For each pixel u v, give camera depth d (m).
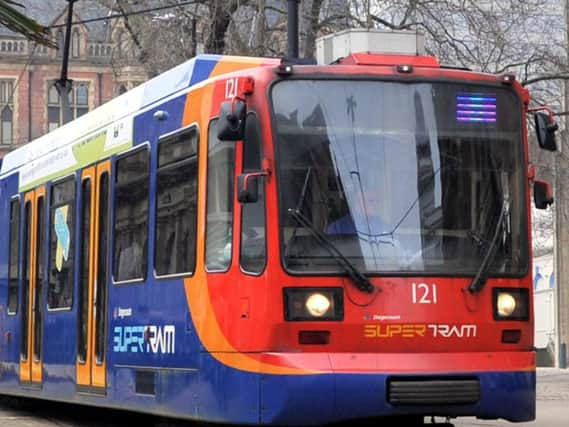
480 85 16.95
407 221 16.25
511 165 16.89
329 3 41.16
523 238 16.78
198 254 17.11
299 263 15.85
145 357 18.70
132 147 19.64
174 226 17.97
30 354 24.11
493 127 16.89
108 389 20.05
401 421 18.67
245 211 16.22
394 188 16.31
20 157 25.83
